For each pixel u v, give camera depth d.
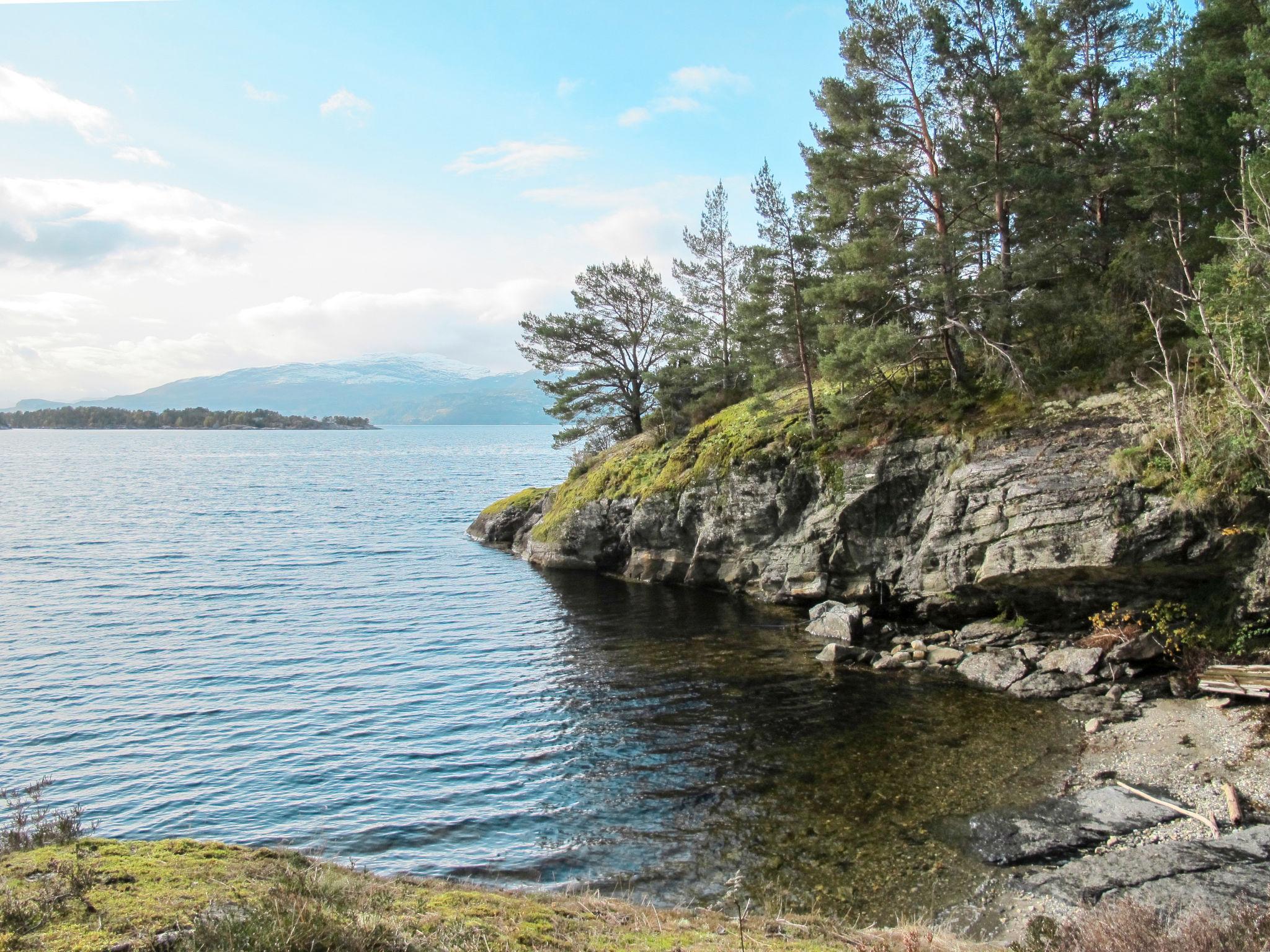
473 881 13.36
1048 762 17.64
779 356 38.91
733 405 45.00
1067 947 9.14
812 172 33.62
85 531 62.81
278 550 54.81
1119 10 34.34
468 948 7.28
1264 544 21.23
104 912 6.78
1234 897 11.10
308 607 37.19
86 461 156.88
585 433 55.50
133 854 8.53
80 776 18.80
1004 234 31.61
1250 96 27.70
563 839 15.40
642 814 16.25
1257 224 22.92
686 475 40.38
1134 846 13.59
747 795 16.84
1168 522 22.38
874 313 33.50
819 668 25.73
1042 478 25.48
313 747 20.38
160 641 31.08
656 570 41.59
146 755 20.02
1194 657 21.62
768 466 35.31
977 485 27.17
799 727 20.56
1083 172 31.36
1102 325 28.92
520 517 57.56
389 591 41.16
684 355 52.16
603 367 54.59
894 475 30.47
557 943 8.13
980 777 17.08
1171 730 18.42
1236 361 21.67
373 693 24.75
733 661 26.89
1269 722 17.72
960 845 14.27
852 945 9.99
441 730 21.47
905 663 25.59
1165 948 8.56
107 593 40.34
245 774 18.81
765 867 13.98
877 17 30.88
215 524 68.44
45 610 36.56
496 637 31.58
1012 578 25.70
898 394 33.41
